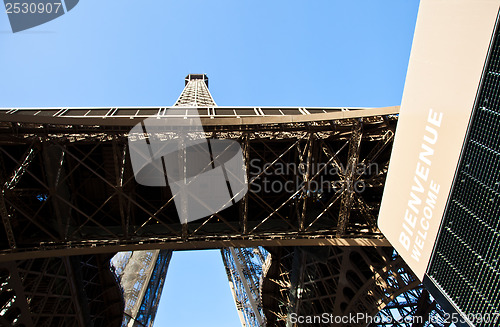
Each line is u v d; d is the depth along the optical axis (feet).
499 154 38.06
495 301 40.96
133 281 284.00
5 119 62.49
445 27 45.42
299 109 99.60
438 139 46.60
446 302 48.34
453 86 44.06
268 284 127.34
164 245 72.28
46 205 85.40
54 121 65.77
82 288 95.45
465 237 43.98
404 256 55.47
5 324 77.46
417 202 51.44
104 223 92.68
